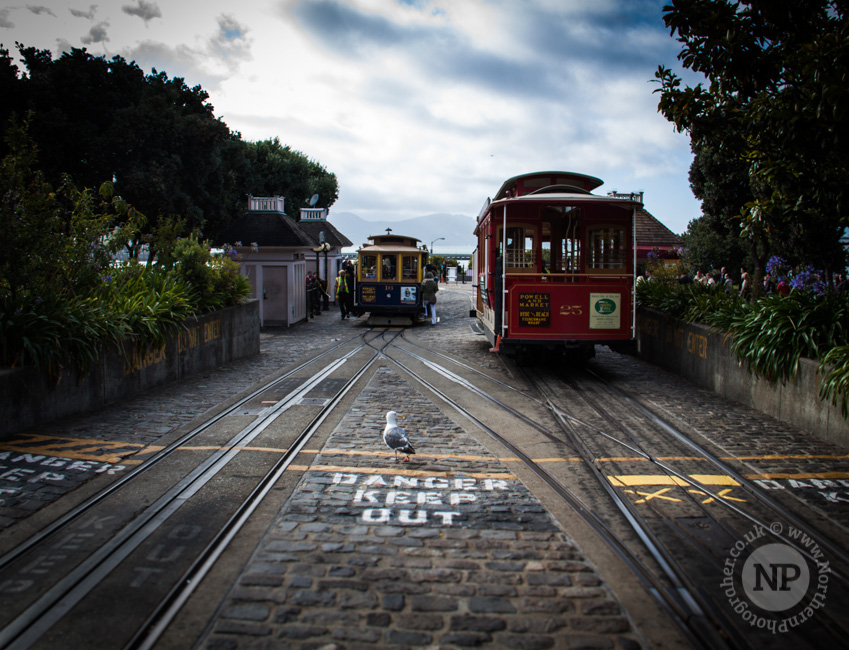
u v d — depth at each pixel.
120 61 22.56
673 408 9.64
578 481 6.27
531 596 4.01
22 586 4.00
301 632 3.56
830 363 7.71
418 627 3.63
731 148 8.20
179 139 23.58
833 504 5.65
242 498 5.63
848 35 5.94
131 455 6.82
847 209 7.64
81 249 9.65
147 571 4.24
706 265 24.12
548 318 12.53
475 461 6.91
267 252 23.34
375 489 5.96
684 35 7.34
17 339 7.76
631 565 4.46
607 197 12.34
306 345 18.05
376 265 23.86
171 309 11.72
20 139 8.62
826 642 3.56
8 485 5.75
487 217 14.44
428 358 15.24
